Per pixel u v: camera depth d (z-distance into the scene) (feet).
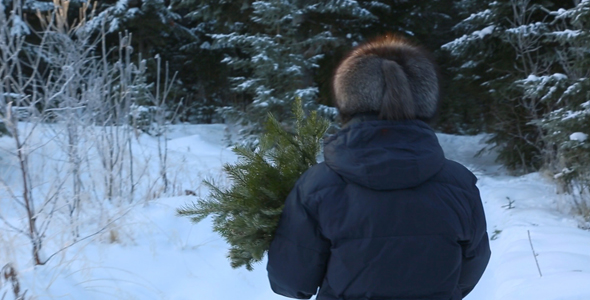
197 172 21.90
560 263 11.85
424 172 4.79
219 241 14.67
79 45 15.71
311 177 5.11
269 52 29.25
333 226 4.82
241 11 32.30
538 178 25.88
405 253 4.71
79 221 12.67
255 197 5.76
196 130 38.86
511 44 26.20
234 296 12.37
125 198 16.53
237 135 35.94
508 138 30.53
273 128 6.38
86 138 15.71
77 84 15.31
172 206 16.24
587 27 19.10
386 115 4.96
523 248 13.66
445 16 38.68
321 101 35.12
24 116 13.26
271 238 5.63
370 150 4.80
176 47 50.96
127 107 18.20
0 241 11.28
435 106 5.27
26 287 10.41
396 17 34.78
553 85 21.50
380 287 4.75
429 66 5.29
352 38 33.81
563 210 19.27
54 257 12.07
